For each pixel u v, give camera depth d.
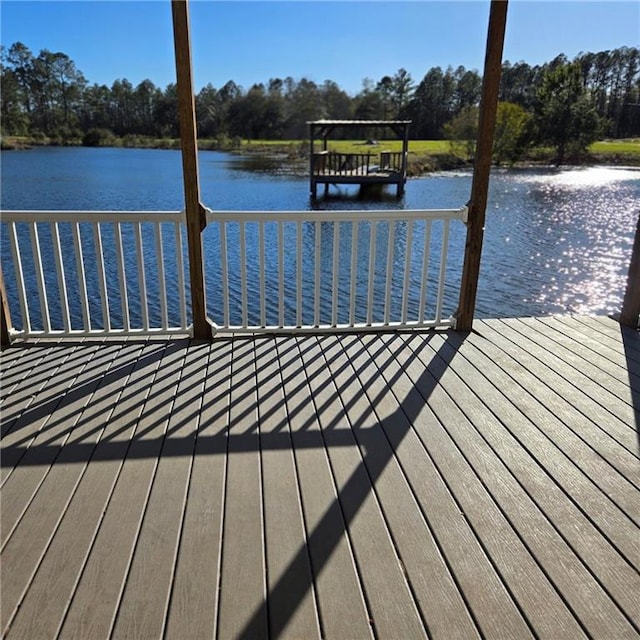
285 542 1.75
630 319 3.89
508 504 1.94
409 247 3.65
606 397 2.80
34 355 3.29
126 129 43.53
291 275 9.66
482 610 1.49
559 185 20.03
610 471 2.15
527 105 26.56
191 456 2.24
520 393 2.84
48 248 10.70
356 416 2.59
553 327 3.88
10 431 2.42
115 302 8.02
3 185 20.09
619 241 11.90
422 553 1.70
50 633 1.41
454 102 42.31
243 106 45.25
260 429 2.46
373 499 1.97
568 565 1.65
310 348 3.44
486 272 9.79
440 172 27.02
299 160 32.84
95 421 2.51
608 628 1.43
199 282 3.46
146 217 3.35
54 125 41.00
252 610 1.48
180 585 1.57
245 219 3.43
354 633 1.41
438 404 2.71
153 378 2.98
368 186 21.83
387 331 3.75
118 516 1.87
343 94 45.19
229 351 3.38
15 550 1.70
